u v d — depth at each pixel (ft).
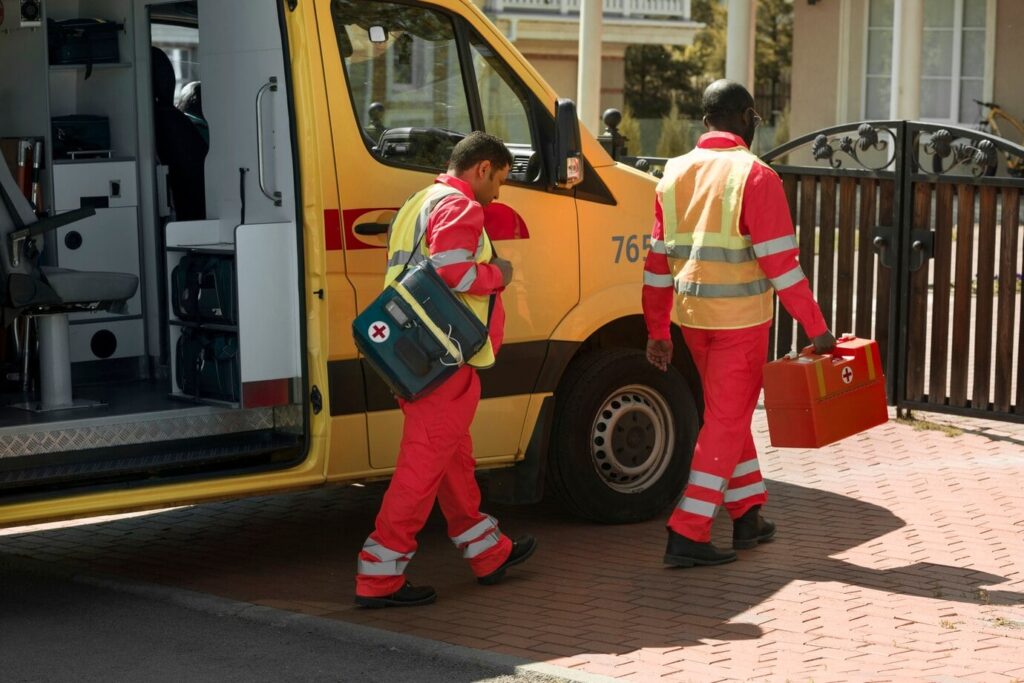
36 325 26.89
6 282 23.91
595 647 22.22
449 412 23.70
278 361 25.34
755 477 27.66
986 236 36.76
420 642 22.22
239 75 26.25
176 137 30.19
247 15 25.89
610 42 120.37
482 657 21.52
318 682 20.76
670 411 30.04
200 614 24.13
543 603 24.66
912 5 65.41
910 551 27.35
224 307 26.05
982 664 21.18
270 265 25.12
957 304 37.55
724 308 26.02
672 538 26.48
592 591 25.29
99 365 29.53
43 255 29.04
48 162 28.58
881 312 39.06
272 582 26.27
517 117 28.02
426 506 24.14
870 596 24.67
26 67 28.63
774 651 21.90
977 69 90.48
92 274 25.55
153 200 30.27
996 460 34.78
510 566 25.91
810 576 25.91
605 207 28.78
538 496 28.32
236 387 25.82
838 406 26.48
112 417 24.89
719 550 26.84
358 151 25.43
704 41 196.13
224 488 24.54
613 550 27.94
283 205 25.54
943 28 91.20
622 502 29.55
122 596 25.25
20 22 28.27
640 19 120.78
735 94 26.76
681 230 26.58
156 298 30.12
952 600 24.41
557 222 28.07
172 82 30.58
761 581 25.63
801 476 33.45
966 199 37.06
